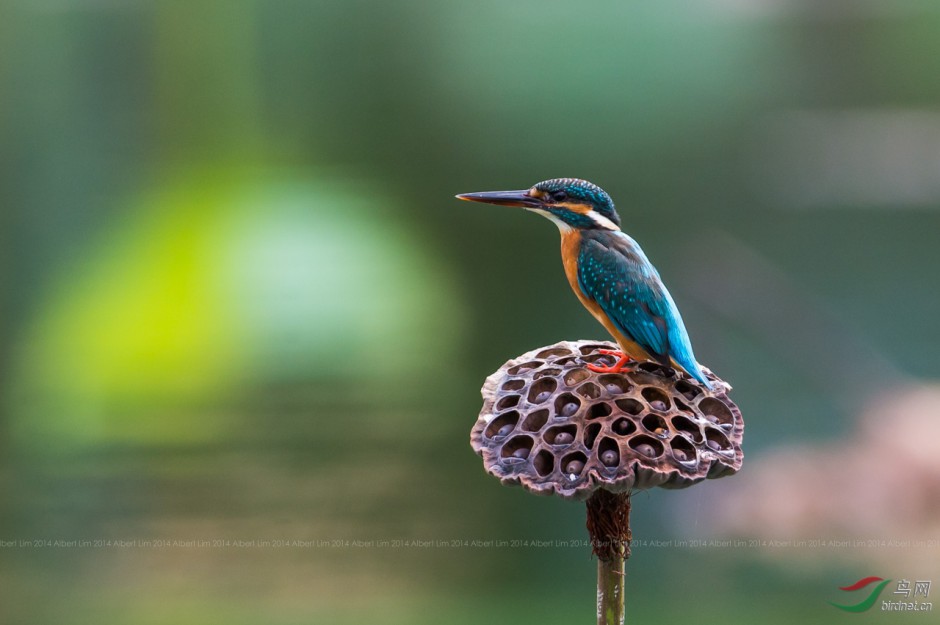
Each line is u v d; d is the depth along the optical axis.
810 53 8.78
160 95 7.69
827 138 8.60
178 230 7.23
